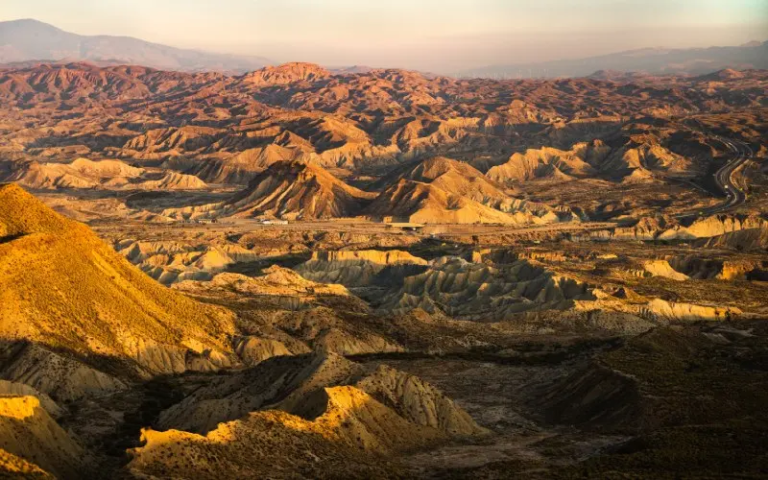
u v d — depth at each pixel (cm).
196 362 17412
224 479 10450
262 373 14650
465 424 13975
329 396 12694
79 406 14538
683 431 12669
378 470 11188
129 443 12750
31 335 15938
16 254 16912
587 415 15012
